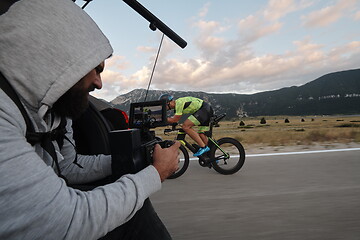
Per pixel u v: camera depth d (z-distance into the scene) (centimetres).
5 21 52
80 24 58
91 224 49
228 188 277
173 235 174
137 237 76
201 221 195
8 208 41
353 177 295
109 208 53
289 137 731
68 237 46
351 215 194
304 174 317
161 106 156
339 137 682
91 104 132
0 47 51
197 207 224
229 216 202
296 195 243
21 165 44
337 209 207
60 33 54
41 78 52
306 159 403
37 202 43
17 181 43
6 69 51
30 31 51
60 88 54
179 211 217
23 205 42
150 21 119
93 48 59
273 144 648
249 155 454
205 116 347
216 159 350
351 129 783
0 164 42
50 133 66
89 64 57
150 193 65
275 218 195
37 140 60
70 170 96
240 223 189
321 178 297
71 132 102
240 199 240
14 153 44
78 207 49
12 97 52
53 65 53
